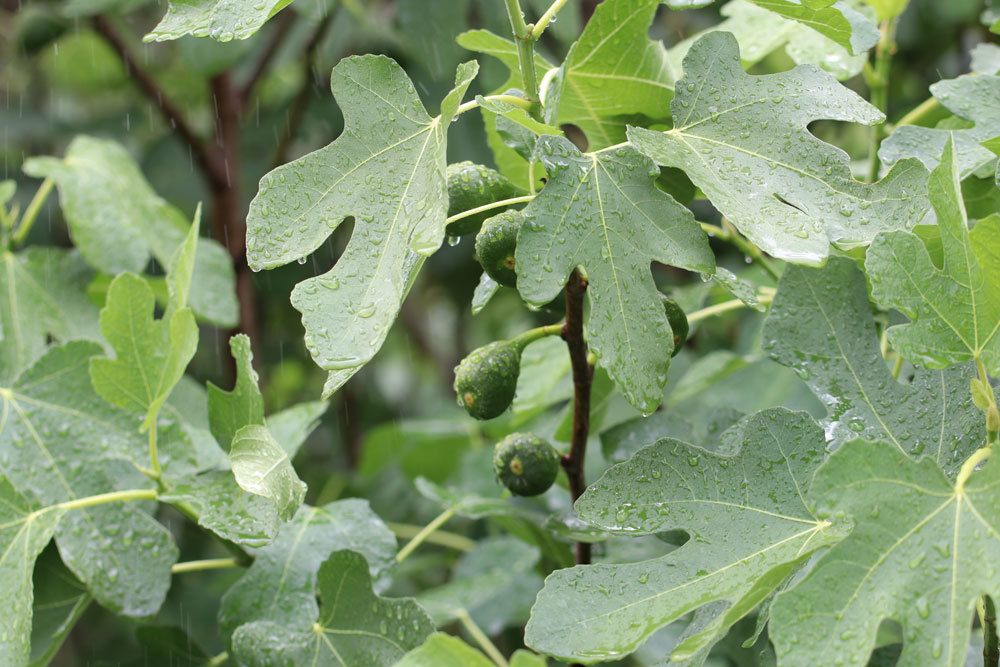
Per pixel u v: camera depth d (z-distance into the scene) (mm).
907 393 1343
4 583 1420
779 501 1313
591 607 1279
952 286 1273
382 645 1416
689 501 1319
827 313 1358
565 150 1304
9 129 2701
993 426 1288
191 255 1428
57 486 1499
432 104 2307
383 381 3111
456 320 2893
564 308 1395
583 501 1325
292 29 2531
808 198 1309
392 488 2176
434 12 2059
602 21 1376
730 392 1820
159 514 2119
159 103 2291
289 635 1429
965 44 2338
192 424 1699
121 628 2342
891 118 2092
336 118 2506
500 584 1667
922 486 1239
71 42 2867
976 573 1223
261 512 1394
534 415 1606
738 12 1568
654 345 1283
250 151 2594
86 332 1718
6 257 1703
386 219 1297
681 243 1297
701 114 1333
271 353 2695
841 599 1225
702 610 1324
